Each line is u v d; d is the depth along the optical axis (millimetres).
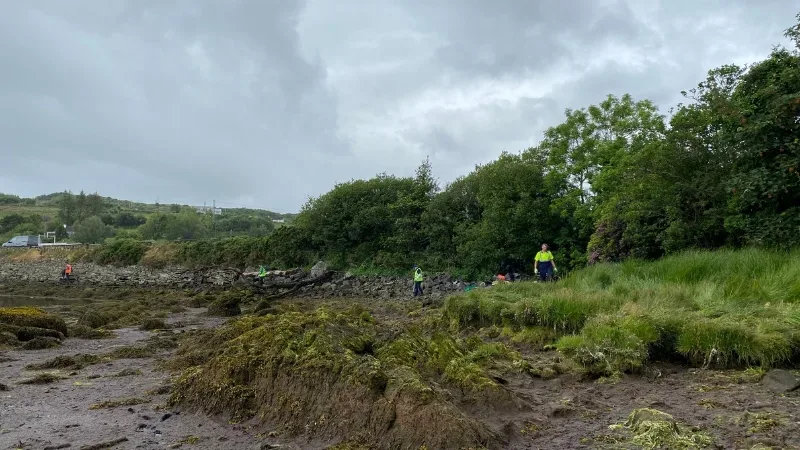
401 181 37094
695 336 7852
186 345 10711
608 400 6305
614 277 14148
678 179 17500
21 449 5148
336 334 6672
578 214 24891
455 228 30906
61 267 53562
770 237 14258
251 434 5547
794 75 14695
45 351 11469
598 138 26891
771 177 14492
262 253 41375
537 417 5543
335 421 5281
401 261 33000
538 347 9766
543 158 29469
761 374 6906
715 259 13000
